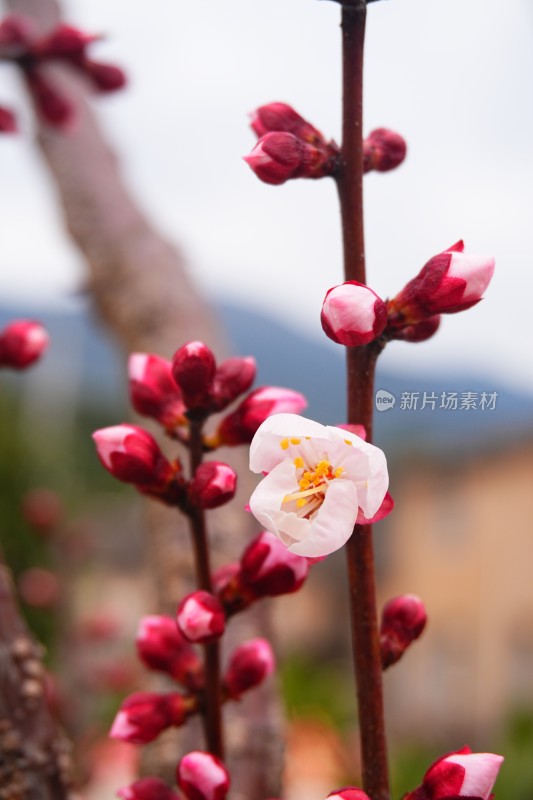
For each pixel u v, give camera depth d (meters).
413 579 3.12
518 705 0.83
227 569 0.32
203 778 0.29
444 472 2.92
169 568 0.44
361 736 0.28
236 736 0.39
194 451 0.31
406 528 3.13
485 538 2.92
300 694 1.04
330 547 0.26
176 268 0.57
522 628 2.88
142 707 0.32
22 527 1.09
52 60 0.45
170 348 0.53
